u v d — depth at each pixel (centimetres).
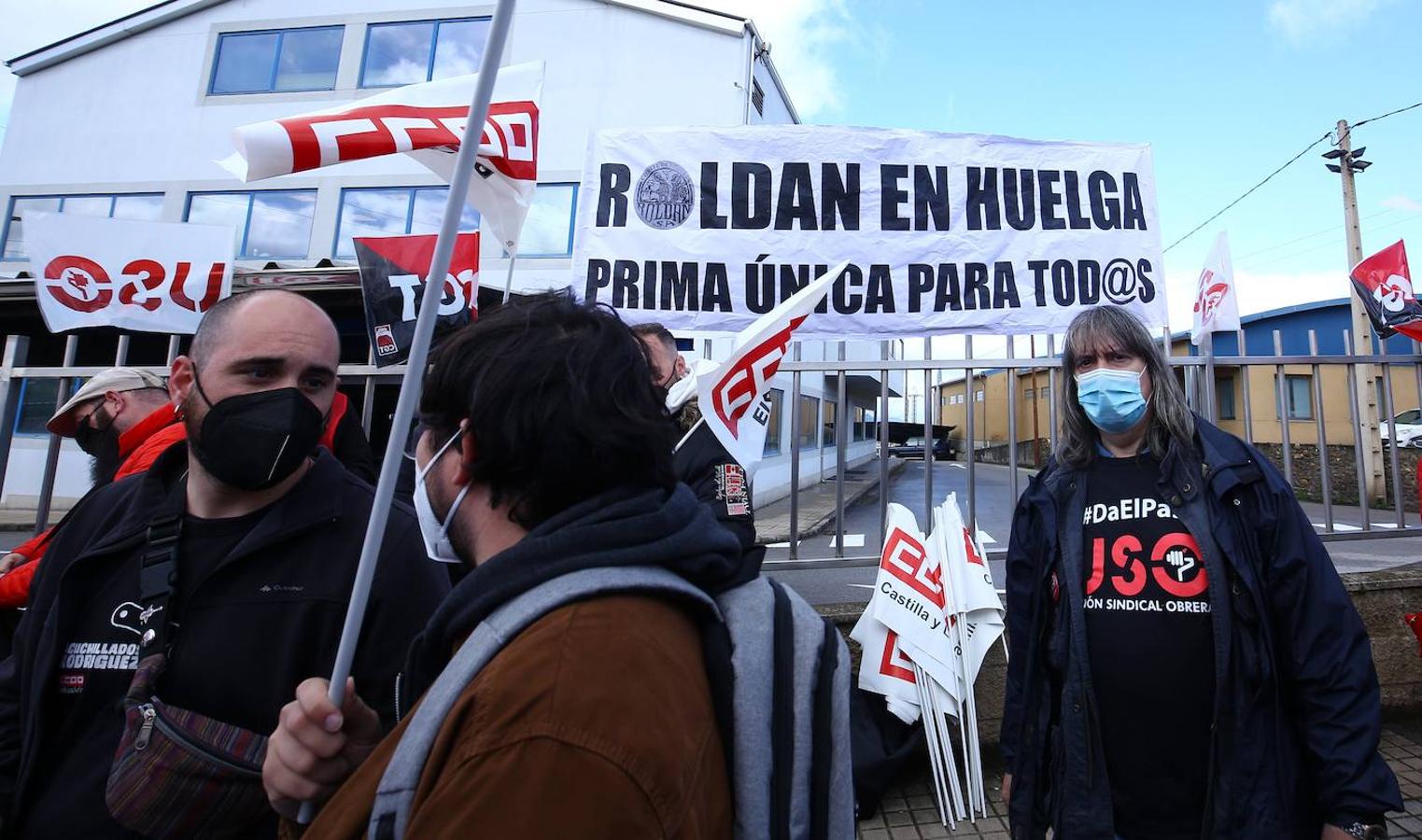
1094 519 177
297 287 559
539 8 1214
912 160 335
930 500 305
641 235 328
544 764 54
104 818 108
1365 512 333
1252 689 150
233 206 1273
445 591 134
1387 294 344
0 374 347
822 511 990
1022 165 336
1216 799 147
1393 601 297
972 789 253
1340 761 137
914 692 262
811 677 78
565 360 76
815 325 327
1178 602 159
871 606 273
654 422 78
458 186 69
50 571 128
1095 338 179
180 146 1294
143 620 115
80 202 1309
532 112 258
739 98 1146
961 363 318
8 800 116
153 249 340
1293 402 1035
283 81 1298
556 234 1175
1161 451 172
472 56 1252
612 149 331
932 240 330
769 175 332
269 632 116
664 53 1173
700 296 326
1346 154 1266
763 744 69
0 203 1326
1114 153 339
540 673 59
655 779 56
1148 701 157
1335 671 142
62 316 335
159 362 884
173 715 103
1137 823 157
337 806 66
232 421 118
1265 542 155
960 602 268
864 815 252
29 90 1357
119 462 245
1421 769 256
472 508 82
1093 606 169
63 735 114
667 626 67
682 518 76
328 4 1295
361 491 135
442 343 85
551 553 69
